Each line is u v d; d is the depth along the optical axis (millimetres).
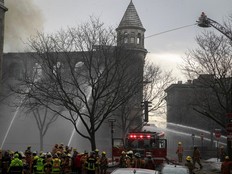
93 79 37781
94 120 35719
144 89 51000
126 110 58500
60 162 21359
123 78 38594
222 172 21547
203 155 58438
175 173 17312
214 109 44062
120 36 37656
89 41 35781
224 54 35094
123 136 52438
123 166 24641
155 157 33281
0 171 22750
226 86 35500
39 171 19938
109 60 35781
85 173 24875
